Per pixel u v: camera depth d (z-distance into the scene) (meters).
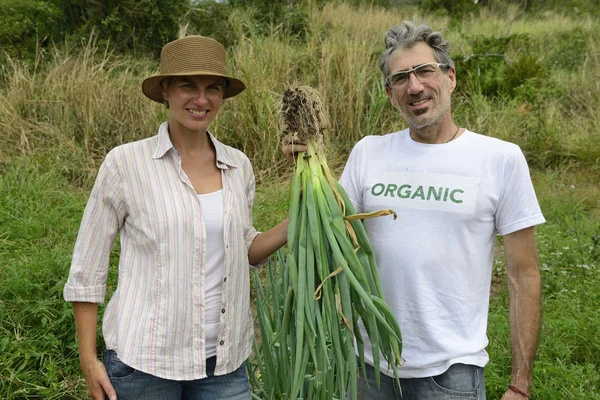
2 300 3.35
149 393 1.80
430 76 1.76
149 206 1.75
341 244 1.70
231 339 1.85
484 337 1.80
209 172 1.86
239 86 1.93
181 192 1.77
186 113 1.77
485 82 8.54
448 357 1.75
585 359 3.19
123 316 1.77
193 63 1.72
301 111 1.75
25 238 4.53
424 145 1.84
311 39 8.09
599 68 9.52
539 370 2.90
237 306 1.87
